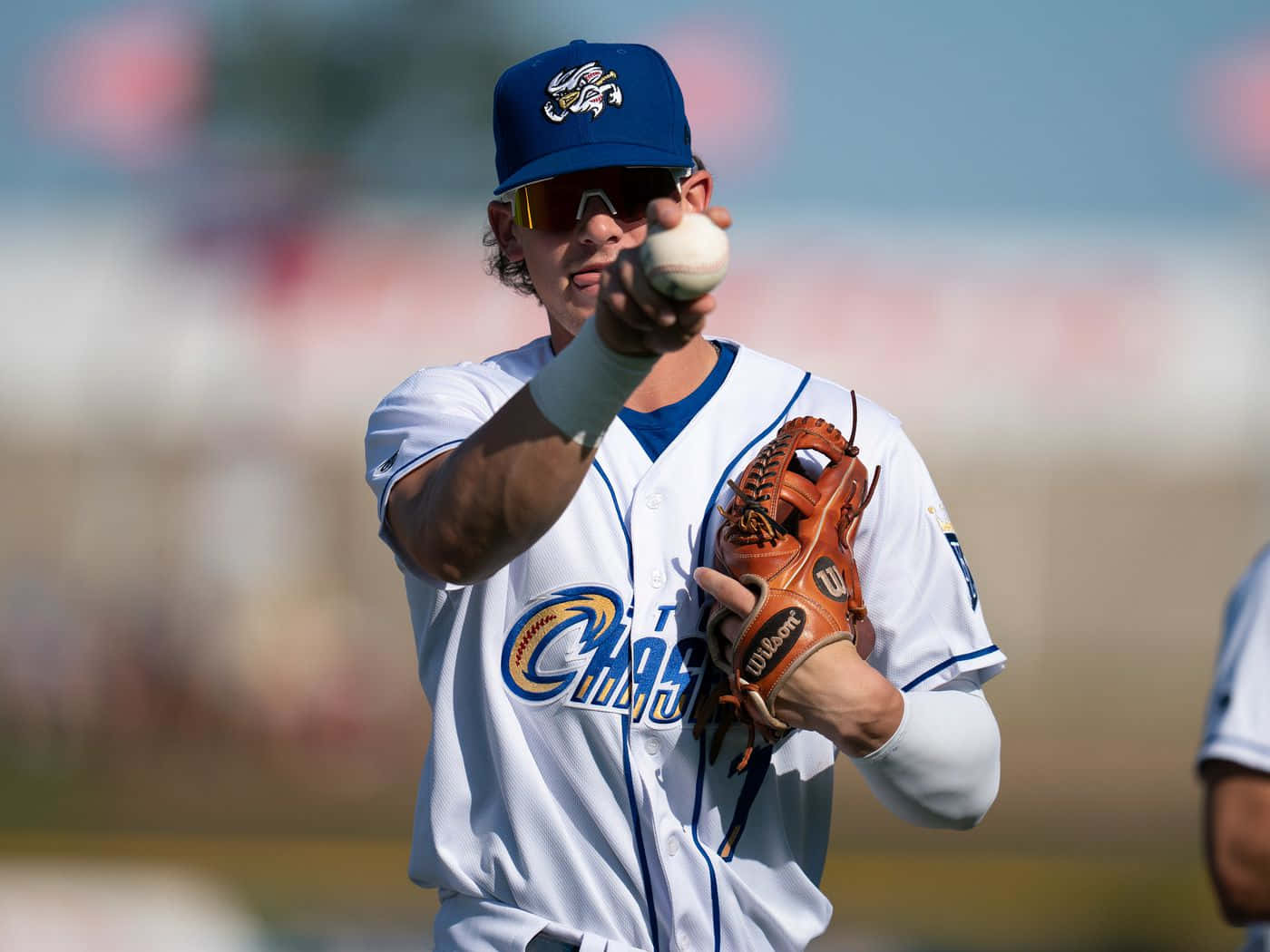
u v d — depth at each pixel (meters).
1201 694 86.94
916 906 31.61
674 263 6.70
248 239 81.50
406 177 84.88
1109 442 86.62
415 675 75.00
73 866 34.75
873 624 9.22
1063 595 91.25
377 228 82.31
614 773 8.73
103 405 82.44
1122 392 85.56
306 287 80.75
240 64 85.44
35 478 84.06
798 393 9.48
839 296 80.62
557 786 8.84
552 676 8.78
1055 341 84.00
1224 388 86.00
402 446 8.62
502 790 8.83
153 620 66.81
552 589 8.81
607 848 8.76
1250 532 90.06
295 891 31.53
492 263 11.24
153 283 82.31
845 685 8.34
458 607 8.95
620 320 6.90
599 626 8.78
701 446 9.14
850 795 51.06
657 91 9.00
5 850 37.88
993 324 83.19
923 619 9.19
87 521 83.12
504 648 8.88
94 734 63.88
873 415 9.52
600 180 8.84
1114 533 90.62
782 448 8.80
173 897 29.92
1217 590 90.88
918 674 9.13
